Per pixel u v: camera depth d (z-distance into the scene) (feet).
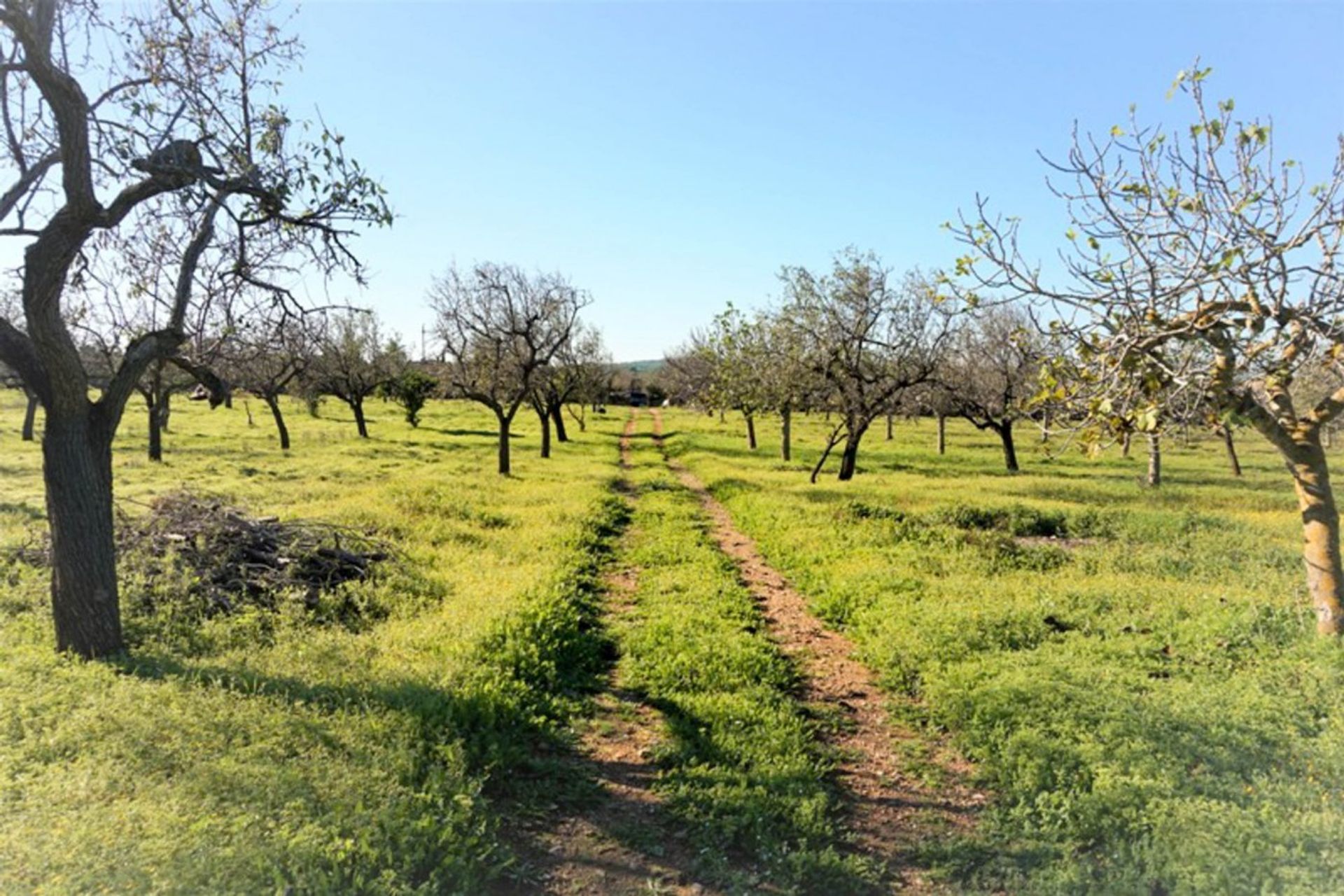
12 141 26.45
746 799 19.57
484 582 38.78
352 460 102.27
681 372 231.91
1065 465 127.54
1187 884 15.53
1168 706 23.20
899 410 116.57
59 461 24.45
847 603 38.04
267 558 36.22
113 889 13.06
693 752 22.53
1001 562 45.85
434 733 20.65
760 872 17.17
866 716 26.35
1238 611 32.68
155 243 30.40
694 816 19.16
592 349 184.14
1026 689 24.94
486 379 117.29
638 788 20.93
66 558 24.59
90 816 15.11
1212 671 26.81
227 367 44.93
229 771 17.08
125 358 25.64
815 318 89.61
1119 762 20.42
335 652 26.55
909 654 30.12
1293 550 49.88
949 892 16.83
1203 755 20.36
